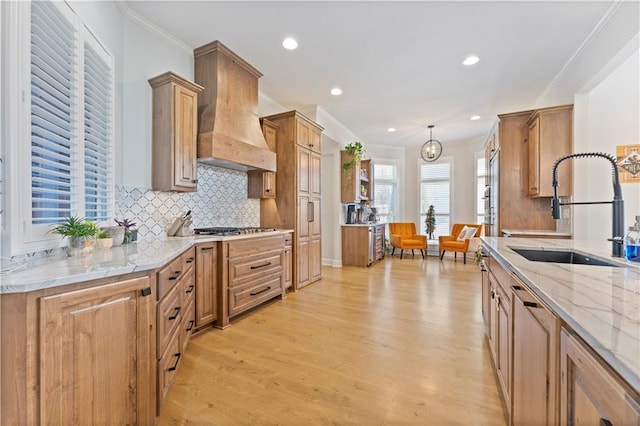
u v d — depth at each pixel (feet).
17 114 4.22
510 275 4.68
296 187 12.88
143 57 8.54
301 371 6.52
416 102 14.84
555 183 5.57
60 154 5.44
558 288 3.20
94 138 6.37
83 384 3.66
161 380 5.08
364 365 6.77
